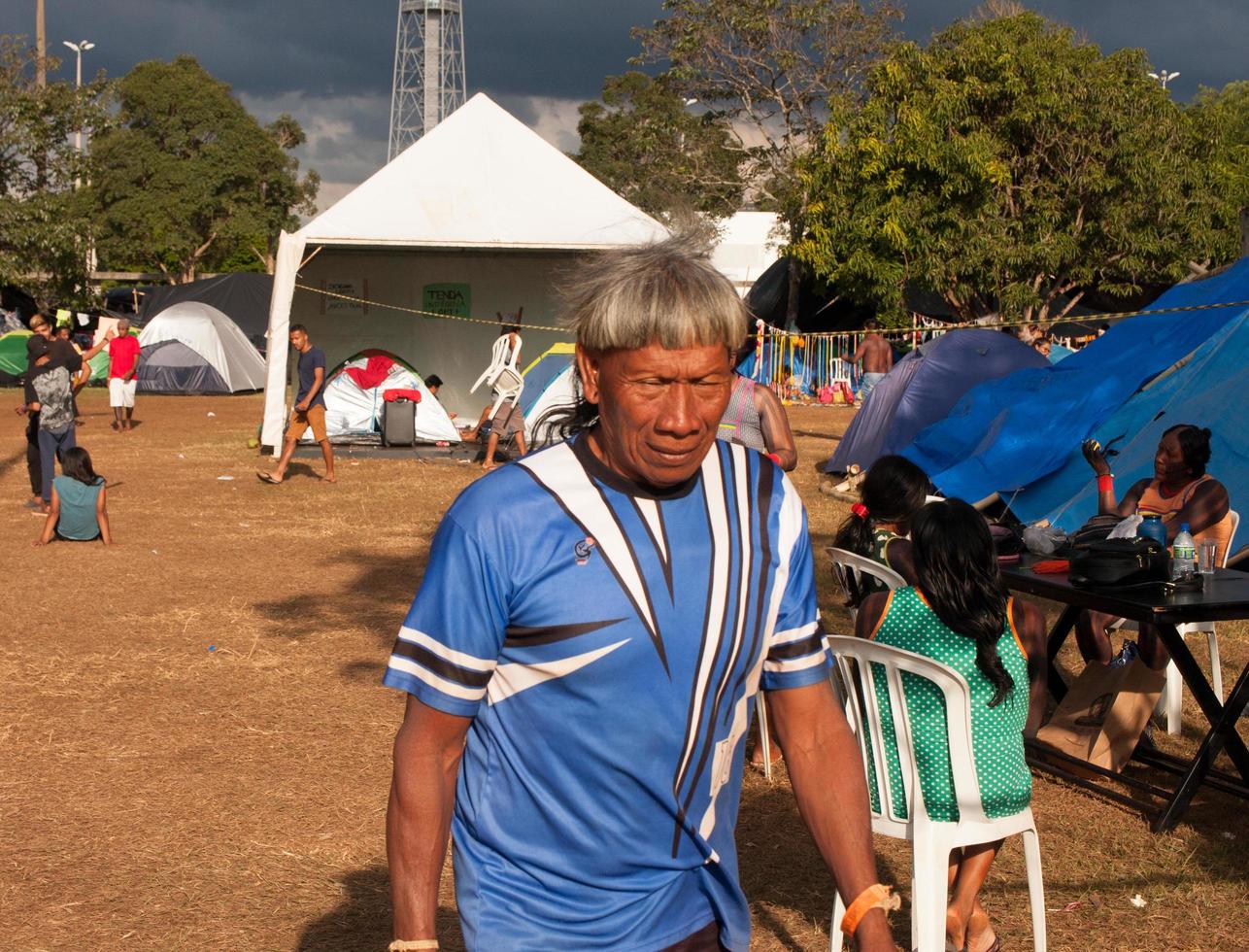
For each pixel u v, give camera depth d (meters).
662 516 1.89
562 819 1.90
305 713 6.02
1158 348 10.98
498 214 17.14
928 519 3.74
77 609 8.12
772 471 2.03
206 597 8.52
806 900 4.18
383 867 4.39
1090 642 5.65
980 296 29.41
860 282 29.20
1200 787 5.26
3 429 20.53
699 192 43.59
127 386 20.72
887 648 3.63
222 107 69.06
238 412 25.02
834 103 29.66
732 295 1.84
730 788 2.01
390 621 7.90
